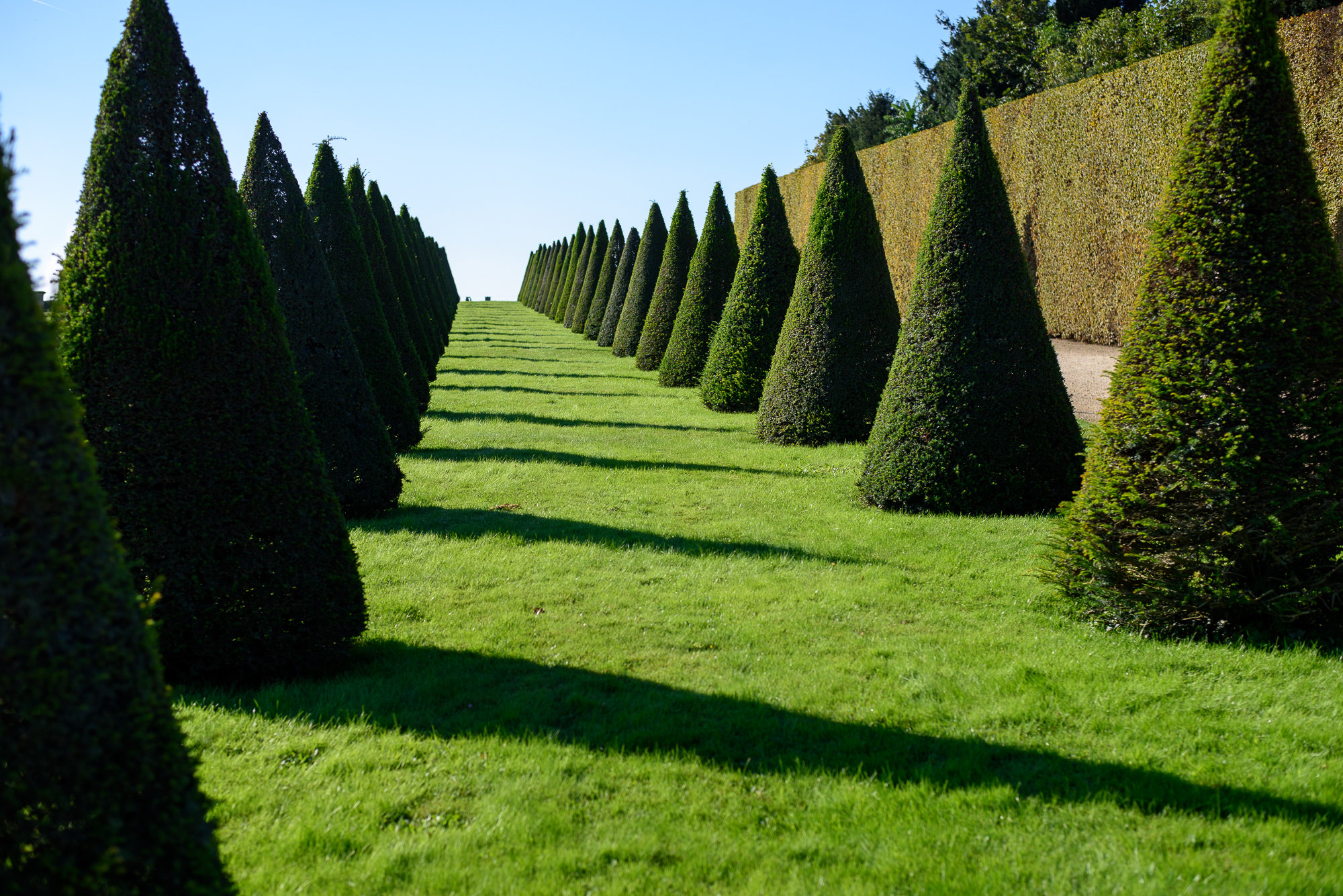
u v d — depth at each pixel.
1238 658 5.86
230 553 5.72
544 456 14.24
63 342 5.63
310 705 5.38
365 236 18.53
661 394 22.89
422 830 4.00
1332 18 14.39
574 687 5.69
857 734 4.95
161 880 2.48
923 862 3.73
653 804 4.25
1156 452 6.43
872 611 7.09
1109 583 6.63
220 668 5.75
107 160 5.76
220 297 5.84
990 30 38.22
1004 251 10.32
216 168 5.97
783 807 4.22
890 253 28.16
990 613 6.99
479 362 31.81
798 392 15.08
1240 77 6.32
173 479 5.64
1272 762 4.54
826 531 9.62
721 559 8.56
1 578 2.26
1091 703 5.26
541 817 4.09
